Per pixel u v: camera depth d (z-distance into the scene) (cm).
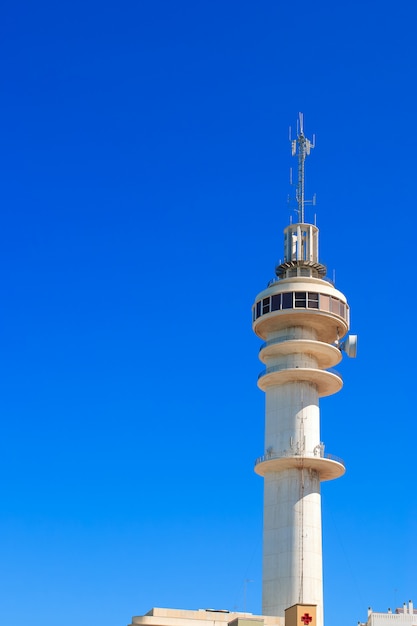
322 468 9169
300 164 10600
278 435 9244
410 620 11031
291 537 8850
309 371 9225
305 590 8625
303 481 9044
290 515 8944
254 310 9769
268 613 8669
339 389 9594
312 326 9600
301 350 9431
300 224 10188
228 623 7756
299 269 9944
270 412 9419
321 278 10006
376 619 11006
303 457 8962
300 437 9150
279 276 10088
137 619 7688
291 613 7375
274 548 8912
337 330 9681
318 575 8788
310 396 9381
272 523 9031
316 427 9319
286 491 9056
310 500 9006
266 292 9650
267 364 9688
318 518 9019
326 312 9419
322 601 8725
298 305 9425
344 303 9662
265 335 9906
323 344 9325
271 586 8775
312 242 10131
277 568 8806
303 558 8744
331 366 9762
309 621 7256
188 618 7769
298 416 9244
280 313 9425
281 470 9188
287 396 9362
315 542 8881
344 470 9212
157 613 7775
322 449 9138
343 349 9625
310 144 10738
